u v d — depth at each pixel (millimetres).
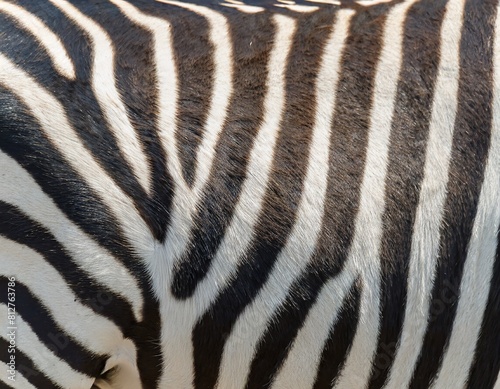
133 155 2014
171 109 2029
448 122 2057
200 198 2023
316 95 2055
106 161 2004
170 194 2018
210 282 2031
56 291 2000
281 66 2059
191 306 2033
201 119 2033
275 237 2033
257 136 2039
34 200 1982
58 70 2012
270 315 2047
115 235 2002
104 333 2027
